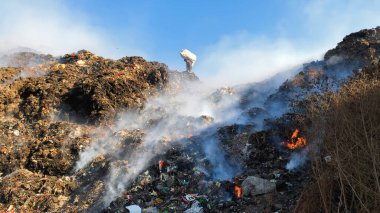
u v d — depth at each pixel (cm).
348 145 650
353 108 758
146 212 689
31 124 1006
